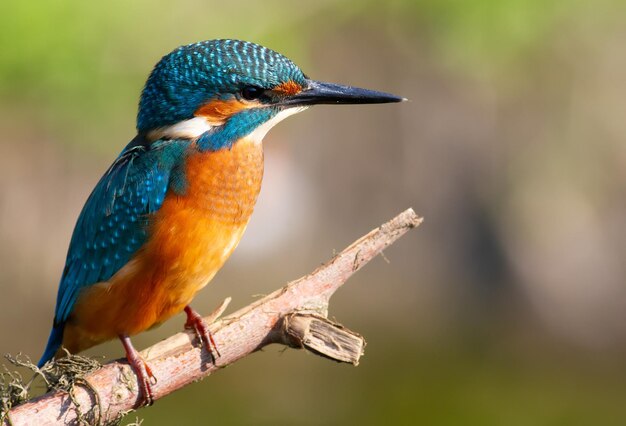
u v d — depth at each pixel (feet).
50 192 56.39
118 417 19.12
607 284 63.05
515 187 65.67
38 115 45.93
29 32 40.65
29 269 56.39
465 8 47.06
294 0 47.57
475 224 67.10
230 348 19.74
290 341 19.70
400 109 68.03
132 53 43.78
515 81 60.75
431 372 57.11
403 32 60.75
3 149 54.49
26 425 17.99
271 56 22.39
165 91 22.21
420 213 68.59
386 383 55.11
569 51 59.26
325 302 20.13
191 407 50.42
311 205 69.36
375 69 65.51
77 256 22.71
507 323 63.67
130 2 43.01
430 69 65.16
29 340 55.31
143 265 21.59
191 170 21.48
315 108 69.92
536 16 48.26
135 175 21.67
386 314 65.16
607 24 58.54
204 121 21.95
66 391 18.47
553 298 63.62
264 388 53.16
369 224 69.26
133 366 19.20
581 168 64.34
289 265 68.39
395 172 69.15
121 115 44.98
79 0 41.86
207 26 45.44
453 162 67.97
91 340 23.12
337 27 61.67
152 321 22.26
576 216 64.23
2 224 56.18
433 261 67.36
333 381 54.90
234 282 67.05
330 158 69.67
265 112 22.36
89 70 42.80
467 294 65.82
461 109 67.10
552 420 49.67
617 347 61.36
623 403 52.39
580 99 62.59
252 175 22.13
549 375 57.11
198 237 21.48
